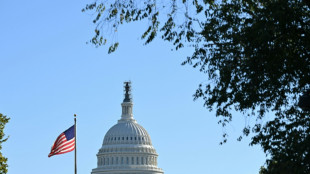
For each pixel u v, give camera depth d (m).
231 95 52.44
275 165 51.00
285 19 47.91
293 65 49.75
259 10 50.03
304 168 48.69
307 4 47.69
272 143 52.31
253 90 51.59
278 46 49.44
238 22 51.81
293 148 49.66
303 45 49.12
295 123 51.66
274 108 52.78
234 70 52.03
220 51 52.59
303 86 50.31
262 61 49.81
